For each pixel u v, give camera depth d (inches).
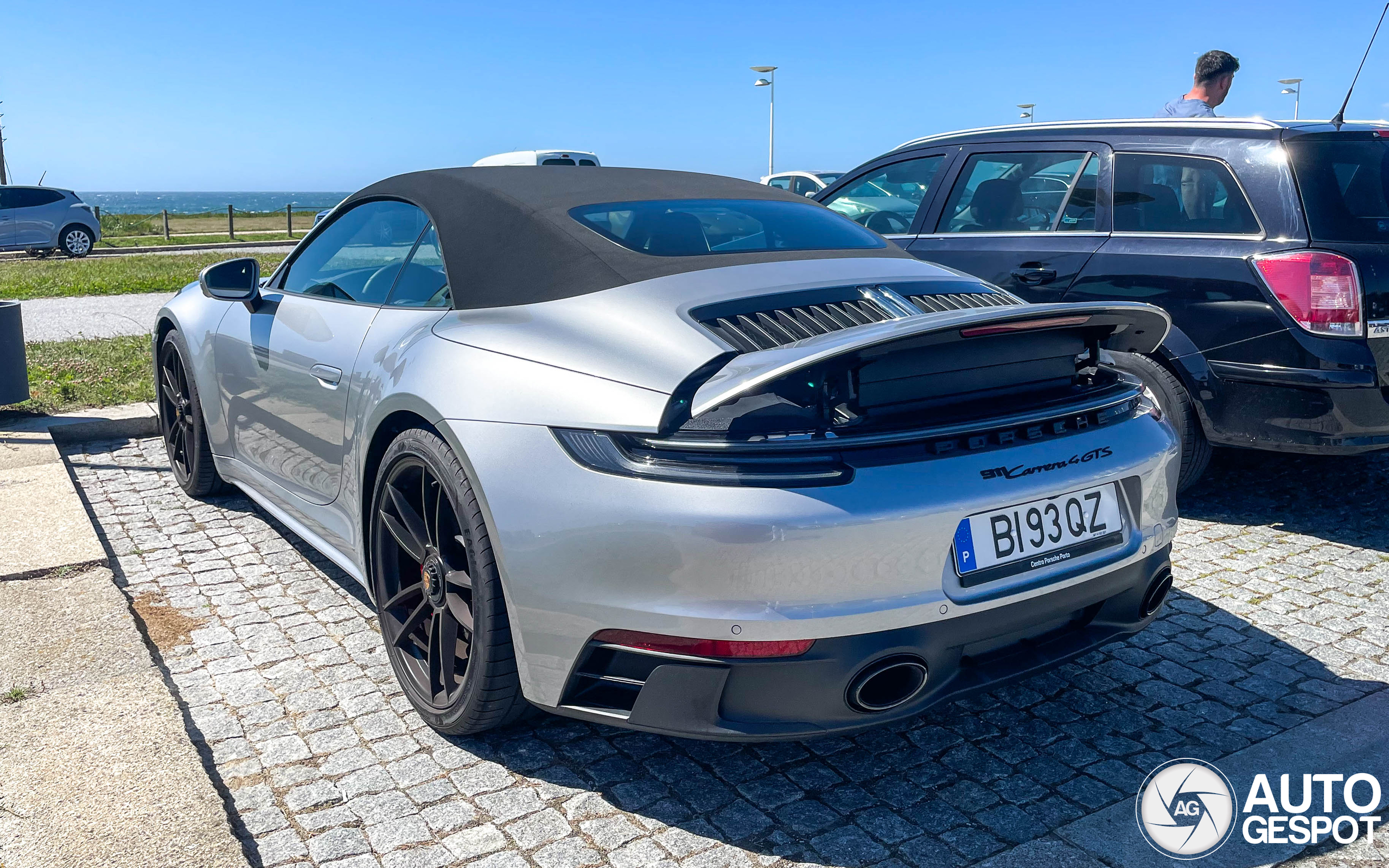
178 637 130.3
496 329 102.9
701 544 81.7
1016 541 89.5
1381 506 182.7
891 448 86.2
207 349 165.9
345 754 104.1
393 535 111.7
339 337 126.7
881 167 225.5
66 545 152.0
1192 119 174.7
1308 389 154.5
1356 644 129.2
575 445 89.0
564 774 101.1
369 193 140.3
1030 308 87.7
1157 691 118.0
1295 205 156.9
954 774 101.5
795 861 87.8
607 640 87.0
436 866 86.5
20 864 82.4
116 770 96.0
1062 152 189.2
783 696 84.1
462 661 105.0
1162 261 169.5
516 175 128.2
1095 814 94.0
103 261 800.3
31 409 243.8
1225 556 160.6
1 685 111.9
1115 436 98.2
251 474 159.3
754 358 85.4
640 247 108.9
